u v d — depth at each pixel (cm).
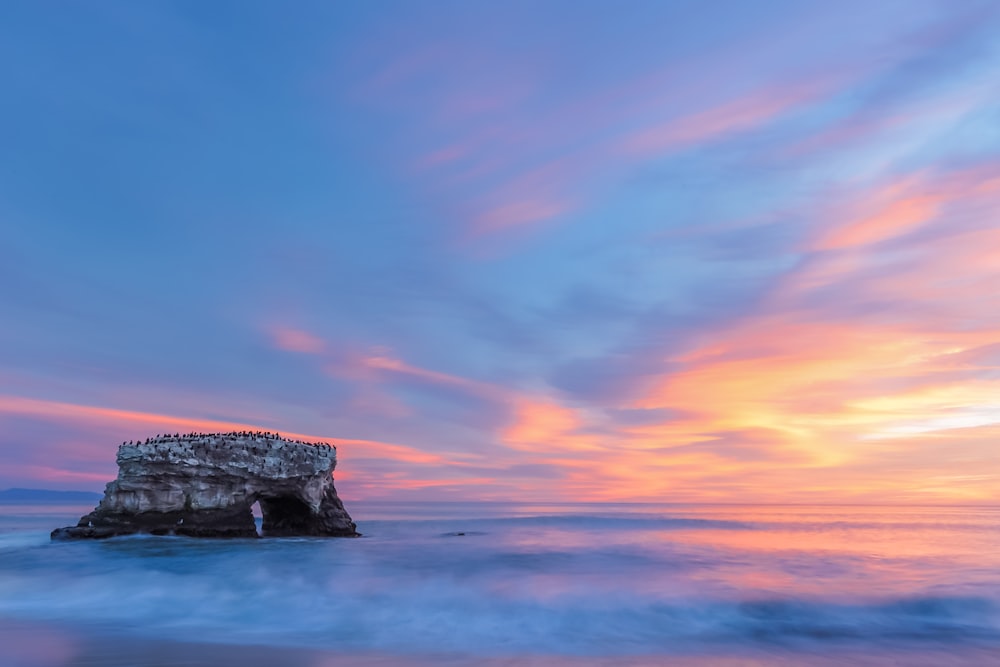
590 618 2367
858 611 2417
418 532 6022
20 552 3822
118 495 4491
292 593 2788
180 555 3778
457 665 1769
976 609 2422
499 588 2833
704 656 1903
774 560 3659
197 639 2100
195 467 4531
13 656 1831
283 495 4941
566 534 5588
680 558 3791
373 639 2109
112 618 2459
